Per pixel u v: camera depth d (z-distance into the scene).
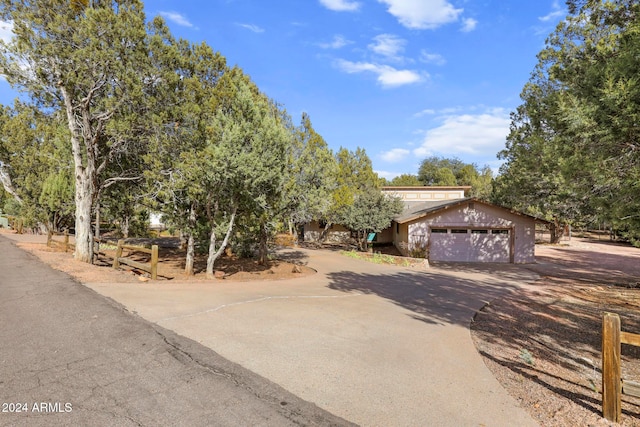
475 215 20.69
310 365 4.43
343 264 16.73
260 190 10.60
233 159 9.39
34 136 20.73
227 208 11.37
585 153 6.34
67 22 9.33
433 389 4.04
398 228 25.50
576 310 9.14
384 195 24.64
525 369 4.89
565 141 6.83
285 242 27.03
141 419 3.05
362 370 4.42
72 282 7.84
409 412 3.49
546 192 15.59
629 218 6.07
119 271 10.32
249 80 13.68
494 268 17.84
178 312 6.24
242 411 3.26
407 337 5.95
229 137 9.41
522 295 10.94
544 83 14.22
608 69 5.79
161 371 3.91
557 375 4.78
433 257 20.89
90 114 11.17
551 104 8.45
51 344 4.48
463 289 11.40
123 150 11.20
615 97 5.27
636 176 5.42
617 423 3.54
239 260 16.23
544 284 13.15
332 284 11.16
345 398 3.67
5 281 7.79
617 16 8.84
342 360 4.68
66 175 17.64
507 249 20.67
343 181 24.78
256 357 4.53
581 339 6.66
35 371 3.79
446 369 4.66
